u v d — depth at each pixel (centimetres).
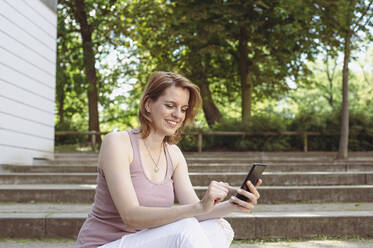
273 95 1603
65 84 1523
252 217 367
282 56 1261
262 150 1113
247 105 1338
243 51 1348
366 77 2272
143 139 194
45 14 821
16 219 360
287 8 1080
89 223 189
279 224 368
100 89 1619
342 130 1003
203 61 1373
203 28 1210
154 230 171
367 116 1144
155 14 1270
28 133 750
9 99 677
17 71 704
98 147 1215
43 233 360
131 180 185
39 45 795
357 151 1119
